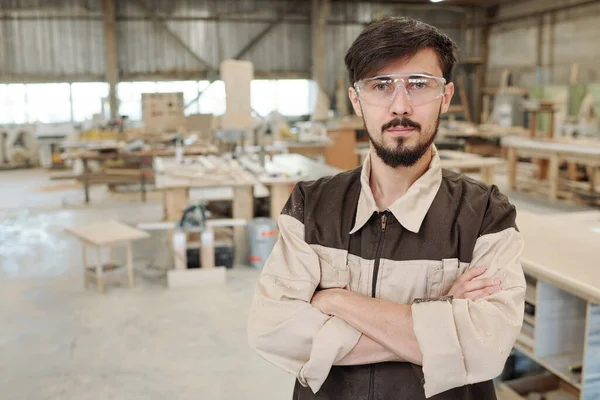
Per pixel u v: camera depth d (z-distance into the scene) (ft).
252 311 4.02
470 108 49.37
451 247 3.91
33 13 42.27
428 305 3.60
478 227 3.94
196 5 44.78
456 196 4.06
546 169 30.19
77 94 43.91
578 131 33.17
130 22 43.98
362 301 3.78
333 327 3.74
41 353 11.30
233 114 16.70
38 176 36.78
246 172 18.08
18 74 42.63
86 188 27.22
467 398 3.86
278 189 17.25
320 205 4.23
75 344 11.71
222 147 27.91
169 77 45.01
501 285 3.76
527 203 25.68
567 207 24.72
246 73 16.74
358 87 3.77
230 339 11.89
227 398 9.59
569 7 39.81
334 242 4.10
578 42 39.50
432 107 3.70
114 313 13.34
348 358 3.74
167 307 13.67
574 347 7.97
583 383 7.11
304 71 47.24
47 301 14.16
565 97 37.37
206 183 16.29
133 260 17.52
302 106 47.88
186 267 15.62
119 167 29.53
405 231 3.96
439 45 3.70
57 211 25.35
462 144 36.17
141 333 12.23
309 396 4.01
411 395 3.83
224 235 16.83
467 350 3.46
